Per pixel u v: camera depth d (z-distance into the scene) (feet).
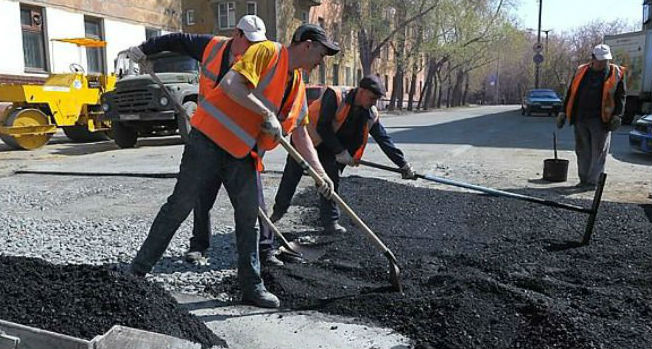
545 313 9.18
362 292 11.05
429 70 132.46
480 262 12.41
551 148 37.63
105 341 6.67
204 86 10.87
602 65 21.12
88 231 16.34
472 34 121.60
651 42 62.08
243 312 10.38
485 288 10.43
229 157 10.27
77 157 35.14
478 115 95.96
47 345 6.72
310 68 10.68
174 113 38.11
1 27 52.26
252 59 9.49
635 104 65.51
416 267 12.39
